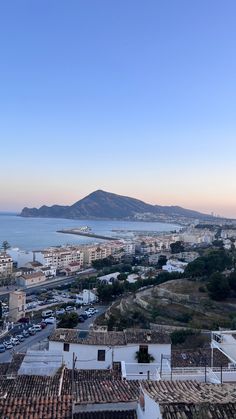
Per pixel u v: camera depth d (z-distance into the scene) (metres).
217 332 51.16
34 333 109.19
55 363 36.44
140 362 48.53
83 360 49.41
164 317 104.31
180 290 122.44
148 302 116.88
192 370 37.72
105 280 190.12
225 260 152.25
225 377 34.78
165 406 15.91
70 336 52.44
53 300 162.62
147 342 49.56
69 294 175.62
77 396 23.73
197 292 118.75
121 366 41.22
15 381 29.38
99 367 49.28
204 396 17.61
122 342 50.38
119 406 22.45
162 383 20.77
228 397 17.45
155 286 138.50
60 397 19.56
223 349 48.62
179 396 17.55
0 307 126.50
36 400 19.12
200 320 99.06
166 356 48.41
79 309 141.50
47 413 17.86
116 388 26.00
